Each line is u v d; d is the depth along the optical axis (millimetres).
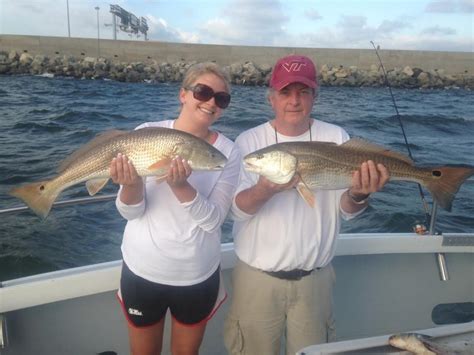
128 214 2365
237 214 2527
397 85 30875
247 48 32531
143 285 2414
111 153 2488
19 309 2711
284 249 2514
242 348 2695
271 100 2666
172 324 2574
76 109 17281
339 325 3342
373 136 14383
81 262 5652
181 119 2551
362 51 32562
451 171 2559
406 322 3424
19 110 16516
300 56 2594
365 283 3363
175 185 2250
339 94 26344
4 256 5680
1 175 8797
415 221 7098
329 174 2500
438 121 17359
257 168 2412
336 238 2660
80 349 2904
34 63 29625
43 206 2678
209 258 2459
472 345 1742
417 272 3412
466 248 3336
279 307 2623
